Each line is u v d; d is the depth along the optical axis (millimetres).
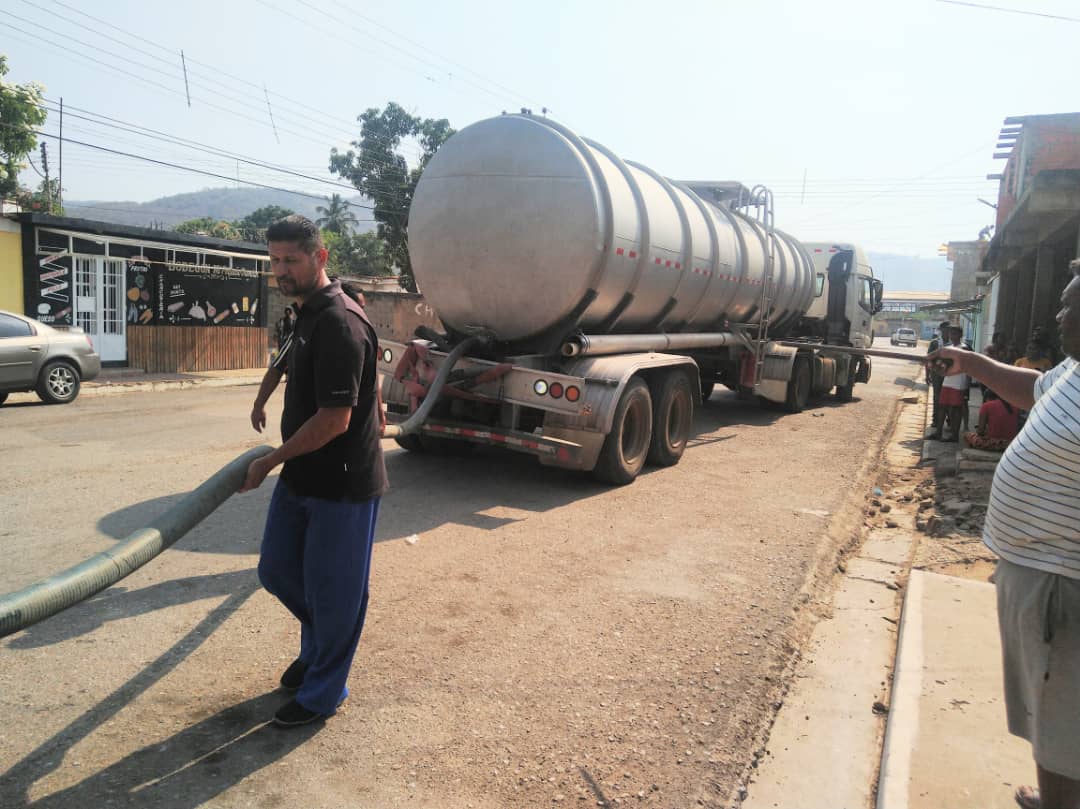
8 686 3236
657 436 8062
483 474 7512
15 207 21484
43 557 4746
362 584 3031
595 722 3137
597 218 6793
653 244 7797
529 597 4422
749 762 2926
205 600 4184
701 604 4414
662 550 5359
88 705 3109
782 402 13070
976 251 45500
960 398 10375
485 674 3494
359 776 2725
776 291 11961
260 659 3545
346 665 3061
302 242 2771
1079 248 10578
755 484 7566
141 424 9836
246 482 2760
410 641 3801
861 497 7379
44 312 14961
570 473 7758
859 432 11422
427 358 6949
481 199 6934
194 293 17812
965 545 5715
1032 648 2064
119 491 6324
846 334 15320
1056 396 2062
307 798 2594
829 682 3648
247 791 2615
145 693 3219
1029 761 2877
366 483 2951
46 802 2506
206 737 2920
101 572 2391
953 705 3258
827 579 5086
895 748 2936
